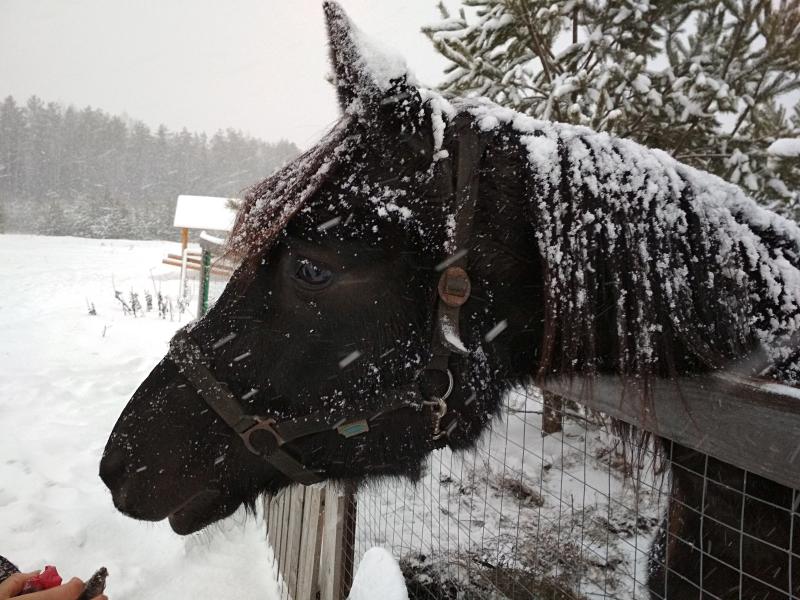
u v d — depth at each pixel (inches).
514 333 56.4
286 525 116.5
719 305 48.5
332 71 56.1
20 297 509.0
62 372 264.7
